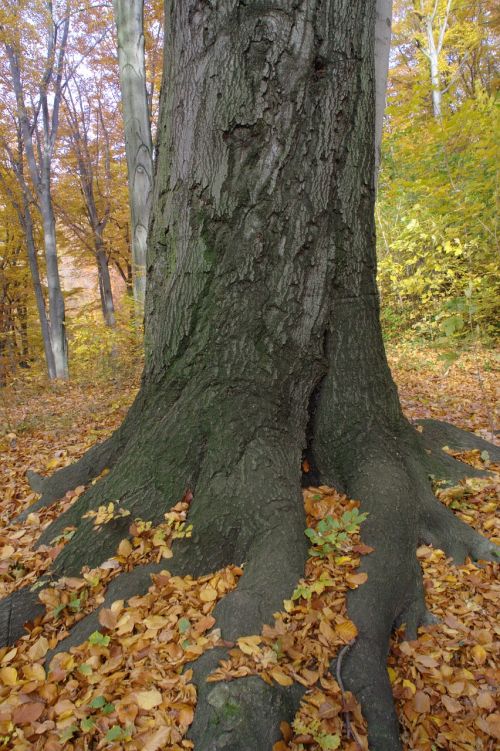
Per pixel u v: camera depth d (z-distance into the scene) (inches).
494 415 211.5
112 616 88.4
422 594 98.3
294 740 67.6
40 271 725.3
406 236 363.3
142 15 289.1
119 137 681.0
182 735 68.1
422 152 329.7
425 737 75.0
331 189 116.1
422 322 397.7
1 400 332.8
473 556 110.5
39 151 569.9
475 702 79.7
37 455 216.2
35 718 72.9
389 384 133.3
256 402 113.0
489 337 339.3
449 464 135.4
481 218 300.4
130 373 354.0
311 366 121.0
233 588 92.5
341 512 109.7
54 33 482.6
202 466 110.7
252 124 106.0
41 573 107.2
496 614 95.6
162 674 77.6
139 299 321.1
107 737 68.2
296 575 91.1
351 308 125.3
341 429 124.3
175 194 114.9
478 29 564.4
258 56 104.3
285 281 112.5
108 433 225.0
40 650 86.8
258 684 70.9
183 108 111.1
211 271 112.9
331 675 75.9
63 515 120.5
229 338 113.0
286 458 111.2
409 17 616.7
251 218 109.4
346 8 110.0
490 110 290.2
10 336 751.7
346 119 114.2
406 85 636.1
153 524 107.4
